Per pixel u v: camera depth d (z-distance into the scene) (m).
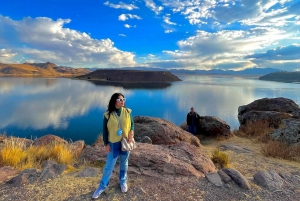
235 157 7.66
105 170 3.66
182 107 63.47
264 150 8.16
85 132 32.94
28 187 3.85
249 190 4.12
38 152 5.98
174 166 4.75
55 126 36.94
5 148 5.50
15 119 42.22
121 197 3.59
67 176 4.37
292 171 5.92
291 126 9.75
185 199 3.67
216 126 13.42
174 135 9.62
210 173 4.67
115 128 3.55
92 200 3.47
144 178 4.36
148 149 5.75
